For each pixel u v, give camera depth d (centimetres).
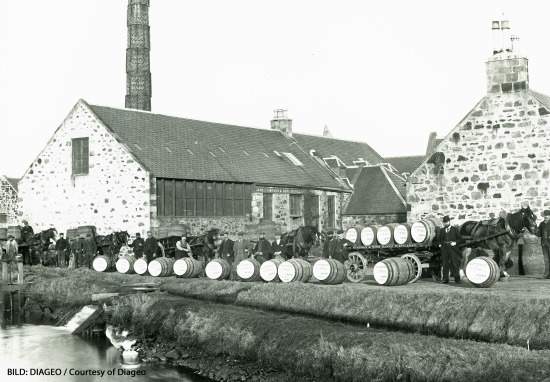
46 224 3878
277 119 5175
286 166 4497
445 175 3078
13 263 3136
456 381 1255
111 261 3266
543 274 2433
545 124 2845
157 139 3859
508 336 1455
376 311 1753
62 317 2453
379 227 2306
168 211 3531
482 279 1919
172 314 2058
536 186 2858
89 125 3706
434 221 2281
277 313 1925
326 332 1602
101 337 2150
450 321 1584
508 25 2980
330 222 4594
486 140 2983
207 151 4050
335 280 2175
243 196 3975
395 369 1365
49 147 3881
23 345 2039
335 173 4853
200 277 2733
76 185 3744
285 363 1588
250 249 2759
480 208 2986
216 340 1816
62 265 3434
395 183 4719
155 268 2792
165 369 1745
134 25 6825
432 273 2295
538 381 1161
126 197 3516
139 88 6819
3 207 6303
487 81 2991
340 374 1449
